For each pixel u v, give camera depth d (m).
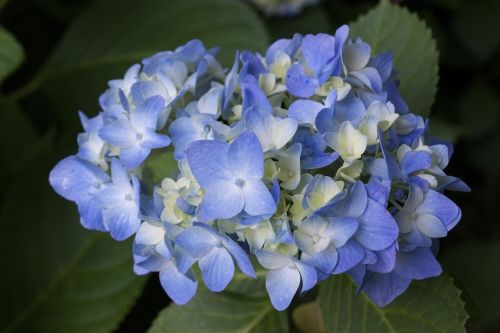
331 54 0.47
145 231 0.46
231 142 0.44
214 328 0.54
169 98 0.48
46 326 0.63
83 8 0.83
